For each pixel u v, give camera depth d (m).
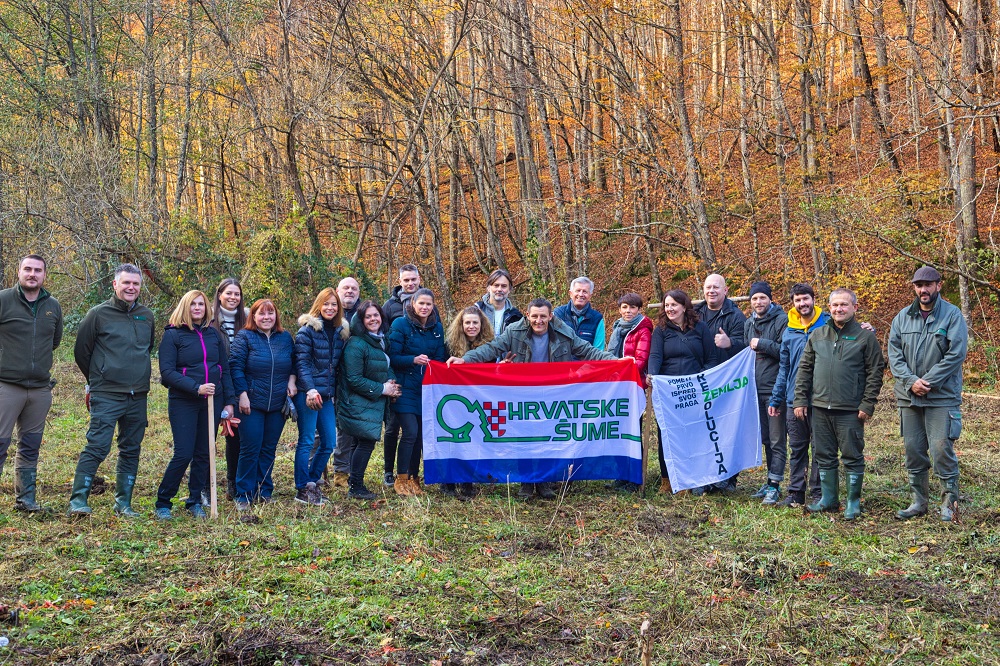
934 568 5.64
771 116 19.39
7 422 6.53
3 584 5.09
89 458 6.62
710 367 8.08
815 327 7.39
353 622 4.68
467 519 6.94
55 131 21.75
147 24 25.05
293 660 4.26
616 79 19.92
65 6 25.30
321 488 7.92
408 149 22.14
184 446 6.74
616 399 8.05
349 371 7.45
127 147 25.62
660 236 23.09
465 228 30.98
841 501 7.53
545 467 7.99
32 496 6.74
